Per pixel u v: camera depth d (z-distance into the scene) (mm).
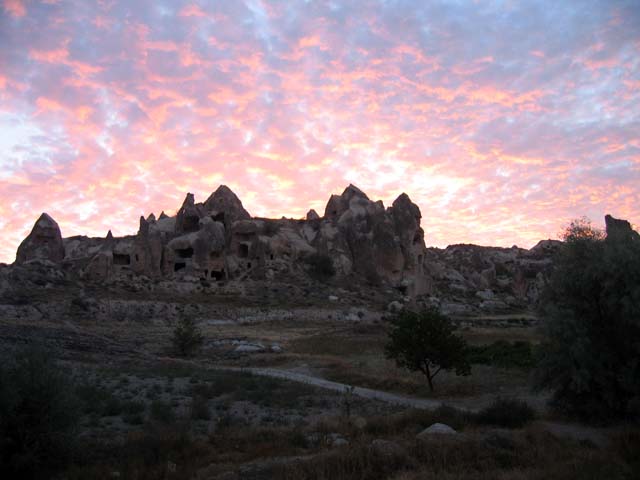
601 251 17344
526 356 31828
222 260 82938
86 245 98938
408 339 24500
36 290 61812
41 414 11992
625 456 12547
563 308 17438
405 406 20766
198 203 98562
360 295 84312
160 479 11320
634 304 15648
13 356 12742
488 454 12602
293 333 55375
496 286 108688
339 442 14023
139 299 64625
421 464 11977
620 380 15742
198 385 24281
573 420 16656
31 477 11555
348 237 99875
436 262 115562
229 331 55344
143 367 30844
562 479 11039
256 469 11555
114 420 17031
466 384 25062
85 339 40219
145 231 80125
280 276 83938
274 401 21203
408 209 102062
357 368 31469
